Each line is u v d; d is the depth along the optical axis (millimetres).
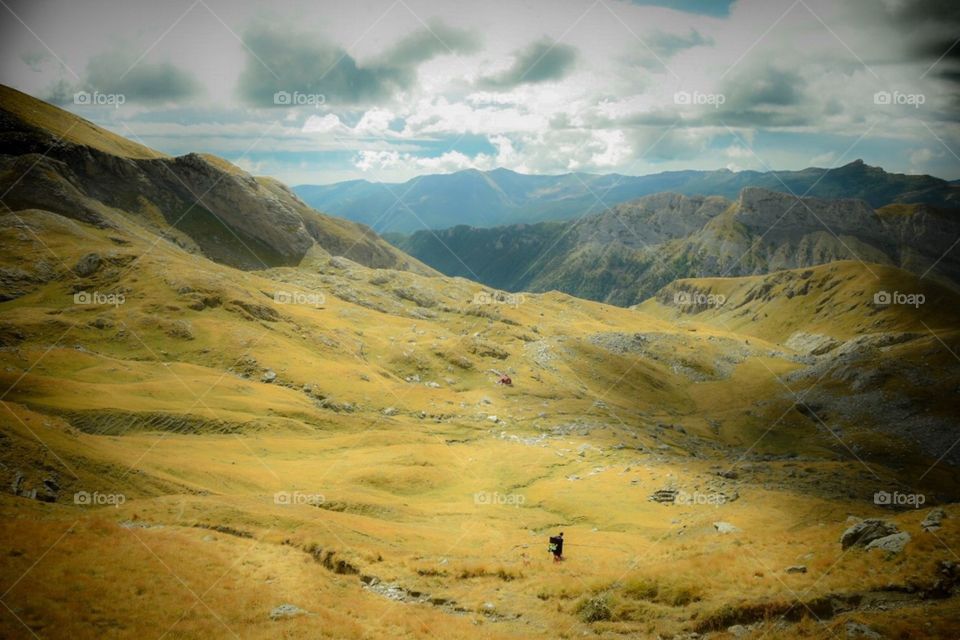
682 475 112062
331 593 40969
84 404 117000
